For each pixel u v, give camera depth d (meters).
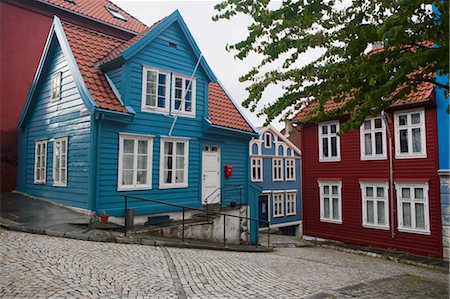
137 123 12.23
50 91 14.05
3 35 17.11
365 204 17.17
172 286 5.74
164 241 9.74
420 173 15.09
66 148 12.44
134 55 12.14
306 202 19.98
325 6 5.89
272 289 6.19
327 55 6.62
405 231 15.55
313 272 8.56
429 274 11.25
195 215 13.90
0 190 16.23
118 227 10.15
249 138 17.16
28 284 5.07
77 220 10.15
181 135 13.79
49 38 13.59
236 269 7.61
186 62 14.18
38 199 14.02
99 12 21.92
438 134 14.51
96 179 11.06
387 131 16.31
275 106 7.21
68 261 6.42
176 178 13.55
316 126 19.64
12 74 17.30
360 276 8.74
